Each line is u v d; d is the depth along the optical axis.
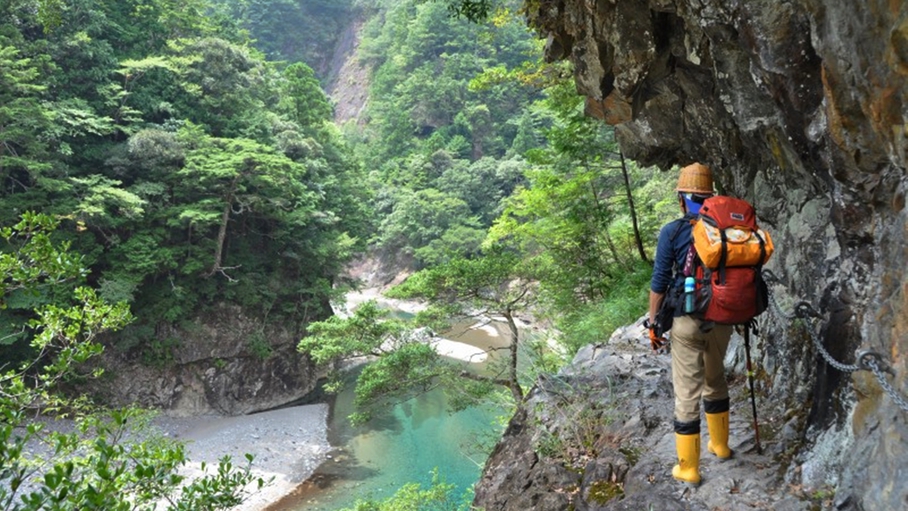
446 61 78.31
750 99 3.90
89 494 2.60
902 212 2.43
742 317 2.93
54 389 24.59
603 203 13.91
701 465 3.39
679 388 3.22
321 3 105.00
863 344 2.65
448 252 13.87
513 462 4.53
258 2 99.88
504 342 33.91
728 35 3.60
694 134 5.84
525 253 16.52
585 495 3.69
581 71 6.06
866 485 2.46
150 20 35.28
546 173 14.31
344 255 33.84
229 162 28.20
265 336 29.89
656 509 3.18
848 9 2.27
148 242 26.69
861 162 2.58
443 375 12.38
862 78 2.31
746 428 3.68
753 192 5.02
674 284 3.08
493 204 56.69
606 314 9.92
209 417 27.23
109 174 29.02
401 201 56.31
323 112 42.94
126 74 31.11
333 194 38.06
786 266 4.18
